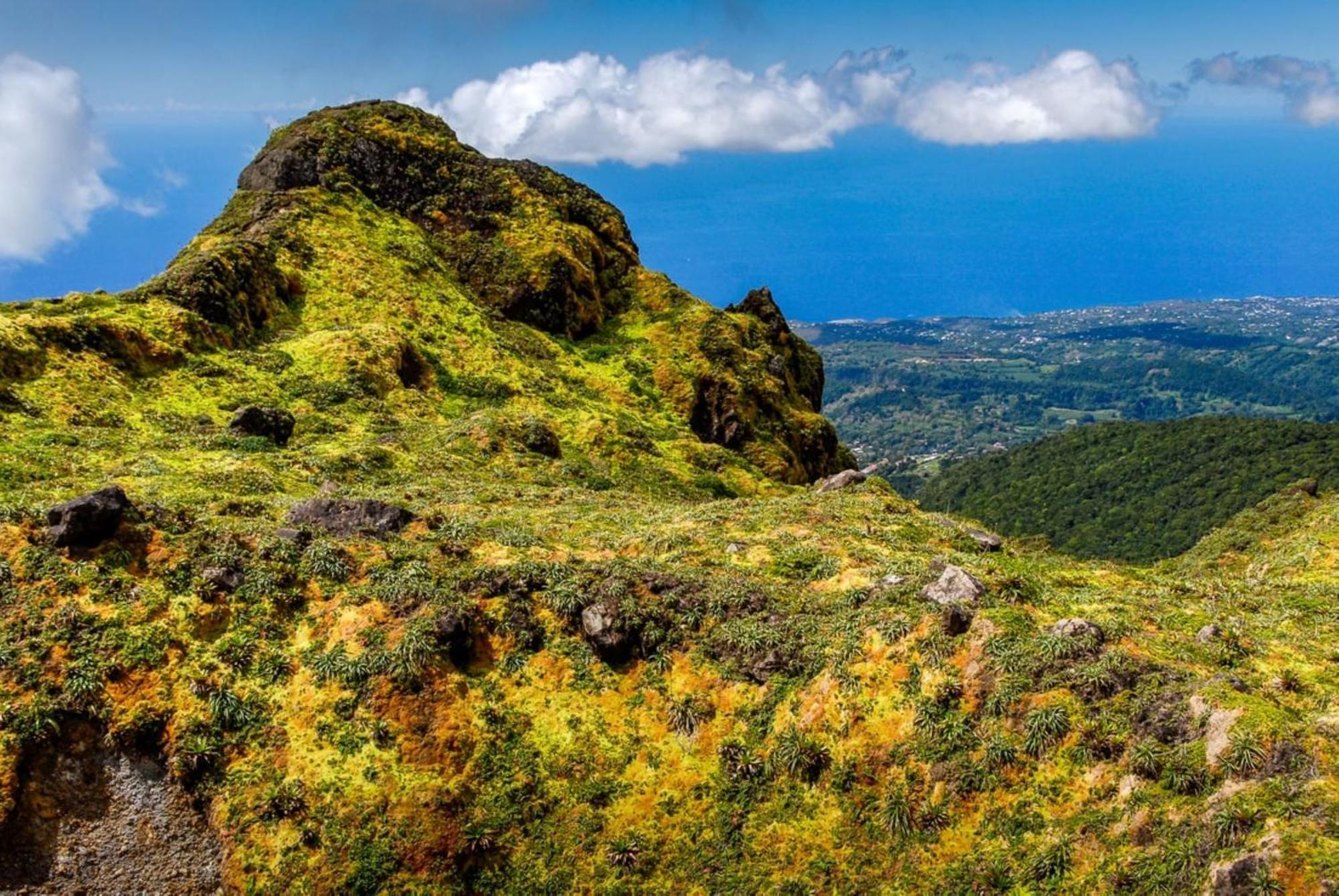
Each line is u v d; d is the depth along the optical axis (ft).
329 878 87.45
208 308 250.78
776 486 306.76
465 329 325.83
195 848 89.61
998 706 91.86
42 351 193.26
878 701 97.71
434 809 93.30
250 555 111.34
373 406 244.42
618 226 446.60
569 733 103.04
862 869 87.35
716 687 107.04
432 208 385.29
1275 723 77.71
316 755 94.58
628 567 122.42
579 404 313.73
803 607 116.57
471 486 183.32
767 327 449.89
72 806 87.56
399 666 101.14
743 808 95.66
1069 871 78.28
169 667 97.40
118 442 173.99
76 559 103.40
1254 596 129.70
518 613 113.09
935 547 144.36
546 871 92.58
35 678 91.56
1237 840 70.49
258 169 358.84
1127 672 89.76
